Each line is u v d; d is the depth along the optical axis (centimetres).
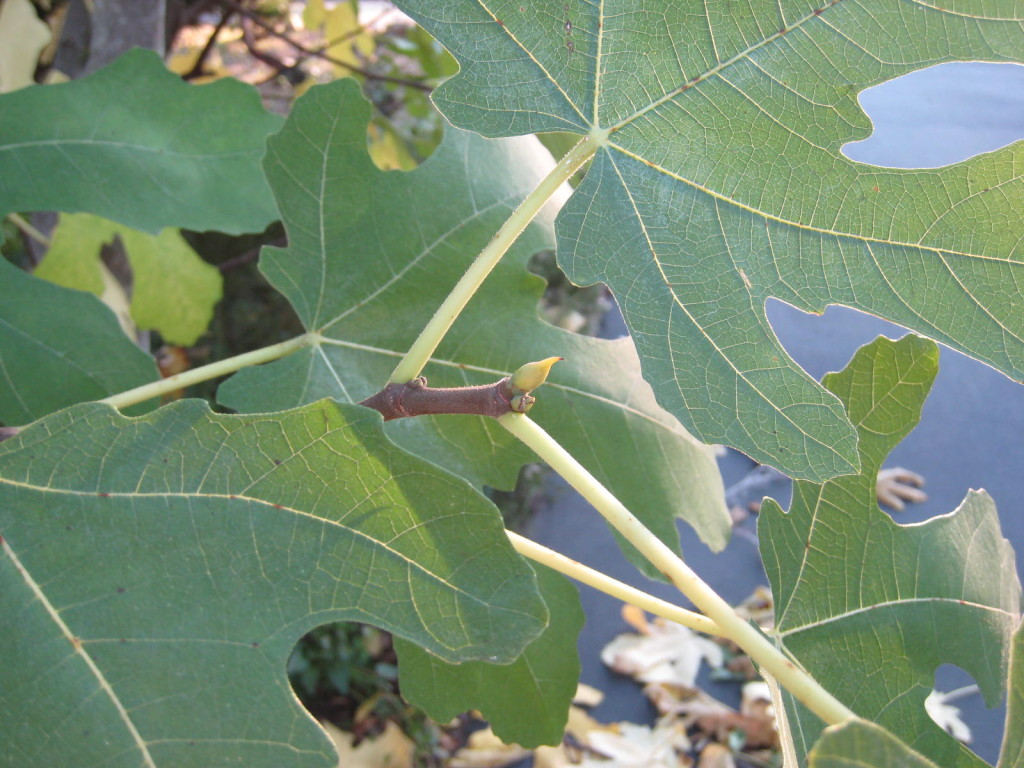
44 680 18
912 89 78
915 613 26
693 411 21
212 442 19
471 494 19
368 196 31
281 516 19
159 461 19
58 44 58
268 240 112
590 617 105
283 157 30
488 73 22
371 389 30
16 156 32
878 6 21
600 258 22
